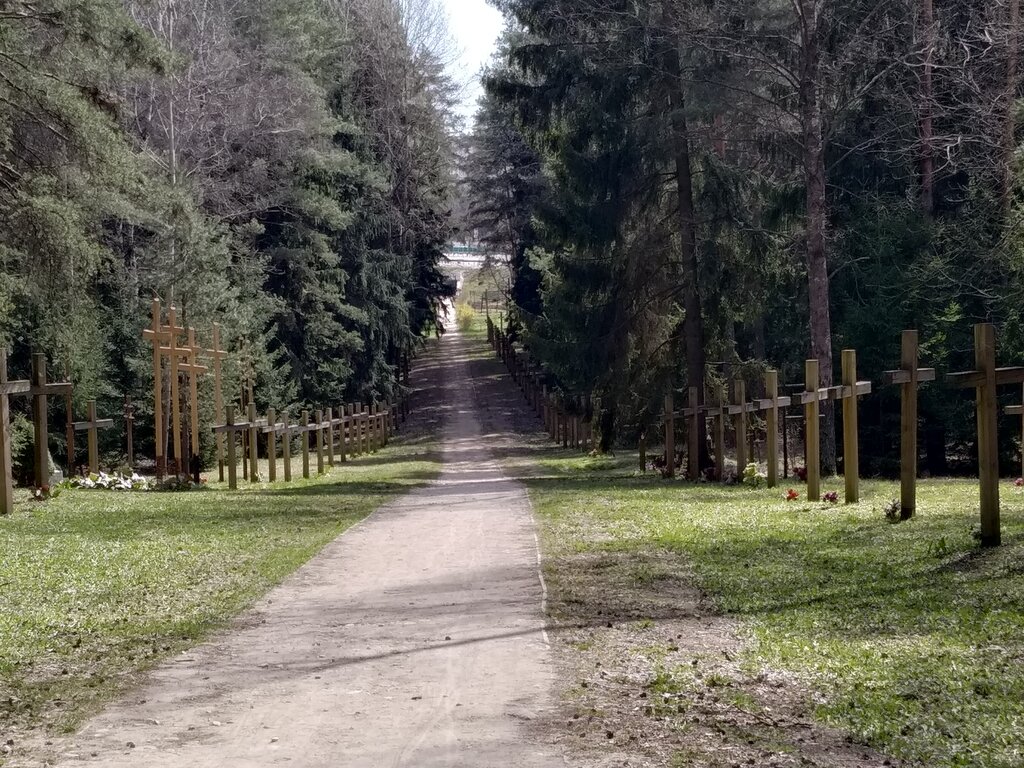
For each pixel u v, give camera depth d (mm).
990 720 6121
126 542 14453
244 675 7773
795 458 30531
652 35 28109
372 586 11430
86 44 24906
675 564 12039
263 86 46188
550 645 8406
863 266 34344
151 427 38812
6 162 25938
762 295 30625
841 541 12898
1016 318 28797
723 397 24562
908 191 34156
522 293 75375
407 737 6262
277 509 19672
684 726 6312
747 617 9133
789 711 6594
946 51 33219
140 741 6289
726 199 28938
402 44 68062
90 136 25281
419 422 64875
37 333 30391
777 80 29391
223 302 39625
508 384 77312
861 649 7812
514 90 30859
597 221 30406
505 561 12891
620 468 34188
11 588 10984
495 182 78062
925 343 32031
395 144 67250
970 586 9750
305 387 52344
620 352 31766
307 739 6277
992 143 29188
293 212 51344
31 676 7793
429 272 76062
